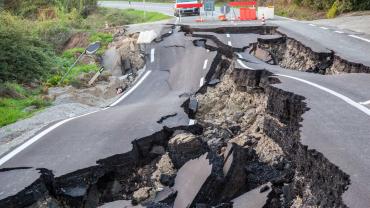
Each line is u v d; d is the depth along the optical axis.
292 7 32.91
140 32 24.28
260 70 13.65
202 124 12.27
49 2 36.53
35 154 9.78
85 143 10.27
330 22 24.36
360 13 26.73
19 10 35.09
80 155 9.50
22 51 19.20
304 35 18.88
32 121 13.21
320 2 30.50
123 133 10.80
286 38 18.95
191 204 8.20
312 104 9.82
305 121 8.88
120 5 48.81
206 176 8.55
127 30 26.34
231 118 12.86
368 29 20.78
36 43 22.95
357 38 18.20
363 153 7.20
